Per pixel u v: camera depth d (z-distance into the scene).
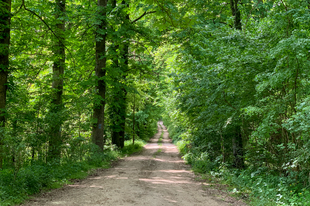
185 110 13.58
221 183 9.27
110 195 6.89
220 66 8.30
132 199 6.54
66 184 8.30
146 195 7.02
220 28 10.37
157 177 10.18
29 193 6.73
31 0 11.84
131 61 17.20
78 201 6.25
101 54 14.34
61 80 13.33
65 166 10.15
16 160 6.81
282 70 6.11
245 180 9.01
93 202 6.17
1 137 6.87
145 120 33.38
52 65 13.59
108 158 14.70
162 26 6.84
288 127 6.24
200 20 12.56
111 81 14.44
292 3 7.02
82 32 14.89
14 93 10.18
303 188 6.66
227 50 8.30
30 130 10.07
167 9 6.32
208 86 10.73
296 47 5.61
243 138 11.76
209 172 11.45
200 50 12.34
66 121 11.67
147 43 15.64
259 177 8.62
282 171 8.78
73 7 14.63
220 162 12.32
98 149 14.24
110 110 19.81
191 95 12.37
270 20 7.89
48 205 5.84
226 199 7.05
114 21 13.62
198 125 12.91
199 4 13.21
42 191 7.18
